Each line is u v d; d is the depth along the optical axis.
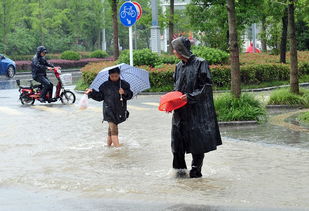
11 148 14.59
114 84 14.26
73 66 65.69
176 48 10.47
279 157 12.56
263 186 9.85
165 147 14.25
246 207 8.45
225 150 13.59
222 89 31.45
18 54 72.25
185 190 9.67
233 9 18.80
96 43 85.94
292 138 15.17
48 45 76.75
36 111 23.12
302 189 9.58
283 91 23.09
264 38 50.12
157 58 33.94
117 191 9.72
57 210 8.69
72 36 79.31
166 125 18.36
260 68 33.81
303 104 22.44
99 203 8.99
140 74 14.31
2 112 22.94
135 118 20.22
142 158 12.84
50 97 25.86
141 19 42.28
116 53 39.28
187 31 53.16
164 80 31.00
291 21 22.88
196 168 10.65
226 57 34.16
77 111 22.77
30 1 75.25
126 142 15.13
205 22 41.12
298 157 12.53
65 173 11.40
